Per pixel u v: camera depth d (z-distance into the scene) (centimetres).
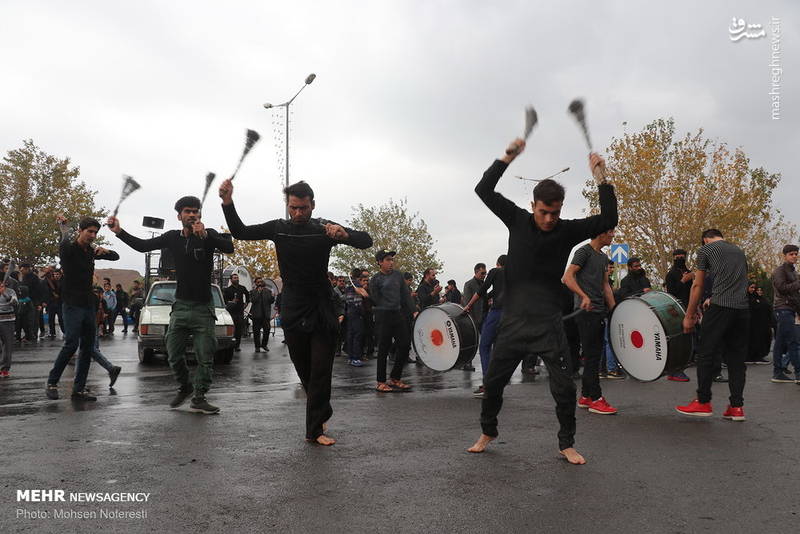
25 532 319
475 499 377
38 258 3994
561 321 474
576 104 446
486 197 468
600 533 327
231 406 701
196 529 326
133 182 669
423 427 591
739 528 336
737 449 510
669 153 3278
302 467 442
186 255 656
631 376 751
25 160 4034
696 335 1138
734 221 3153
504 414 664
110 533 320
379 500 373
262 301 1595
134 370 1105
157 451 479
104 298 2147
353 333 1278
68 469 427
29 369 1079
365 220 5384
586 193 3328
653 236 3272
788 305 952
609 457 481
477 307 1305
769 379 1009
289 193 522
